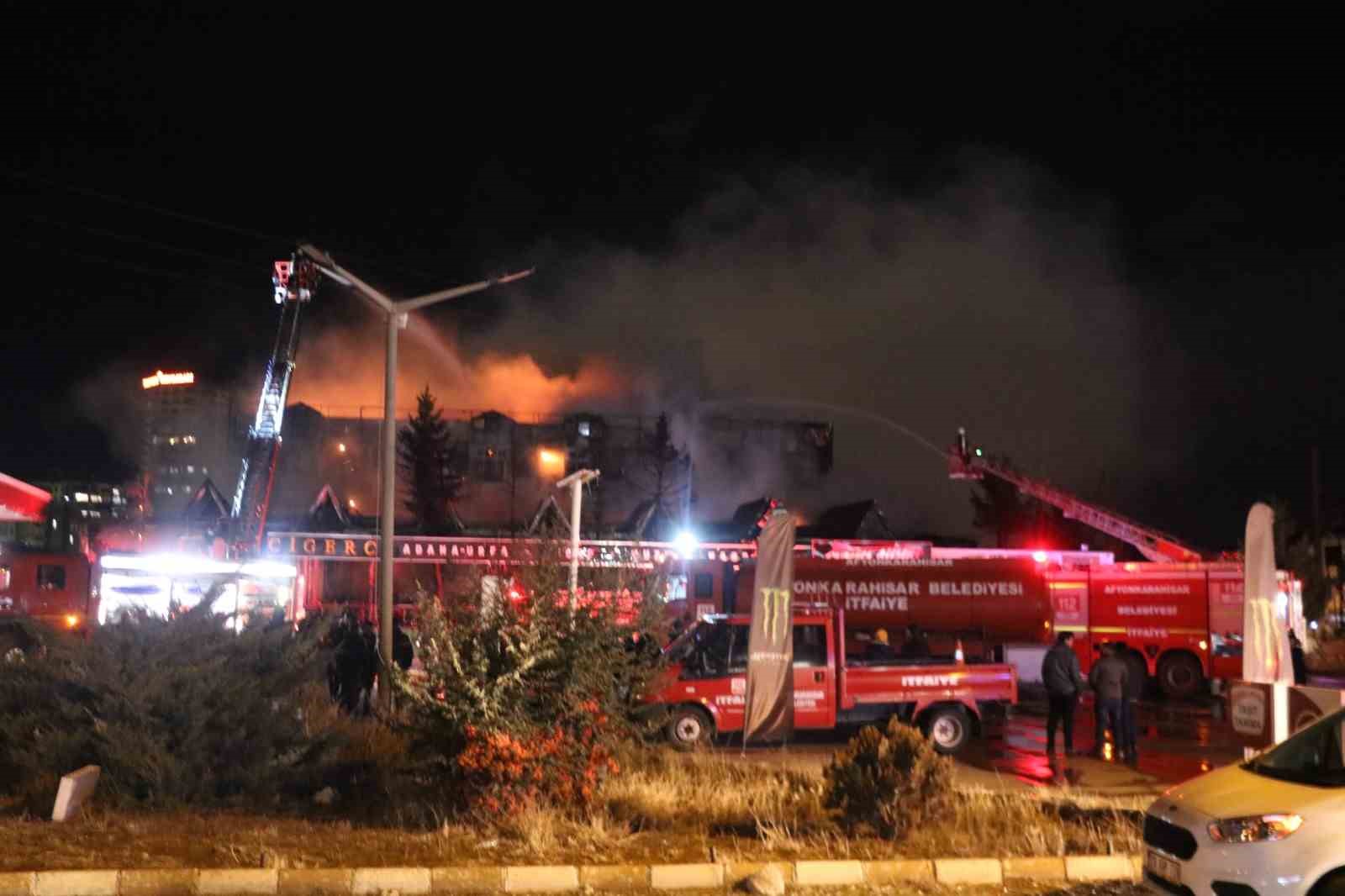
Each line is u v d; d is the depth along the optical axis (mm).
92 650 10414
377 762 11961
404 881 8164
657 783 11492
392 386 17578
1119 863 9344
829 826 10102
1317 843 7223
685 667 16891
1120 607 28234
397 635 22891
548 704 10445
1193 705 25656
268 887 7934
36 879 7598
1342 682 29125
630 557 14539
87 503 86125
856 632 26500
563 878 8414
